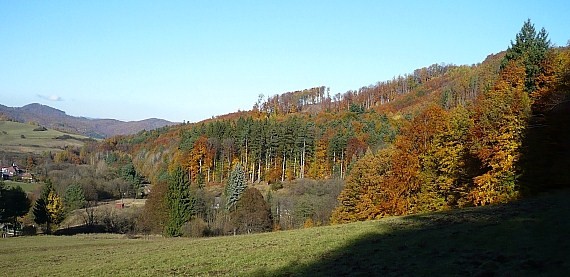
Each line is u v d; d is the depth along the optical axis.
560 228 20.22
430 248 21.48
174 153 145.62
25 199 99.19
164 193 89.38
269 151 127.94
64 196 108.00
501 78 47.41
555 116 38.22
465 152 47.16
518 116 40.38
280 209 96.00
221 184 125.44
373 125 135.88
